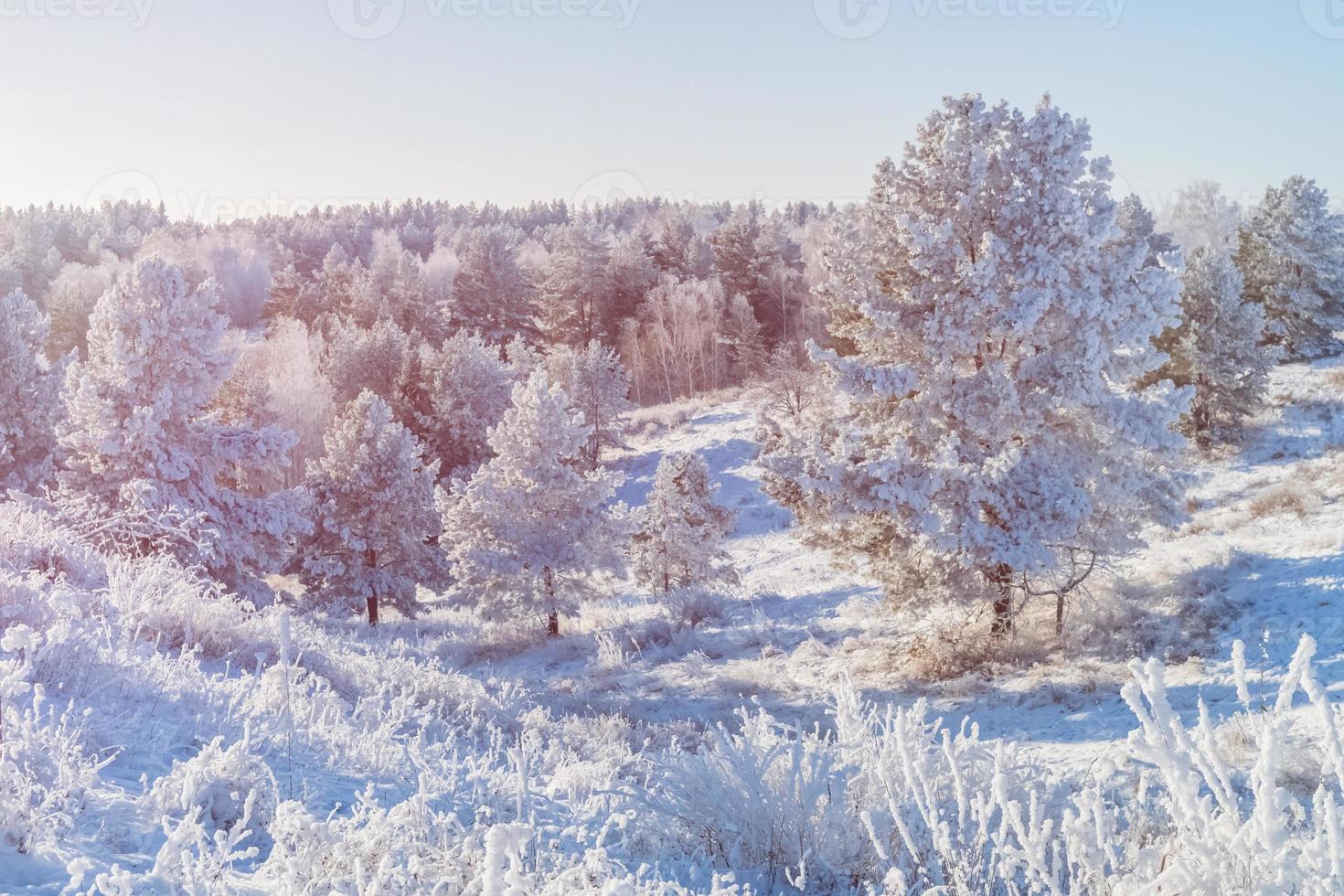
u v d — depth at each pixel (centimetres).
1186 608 1762
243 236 14100
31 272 10944
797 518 2091
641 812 485
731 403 6631
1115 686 1509
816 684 1958
